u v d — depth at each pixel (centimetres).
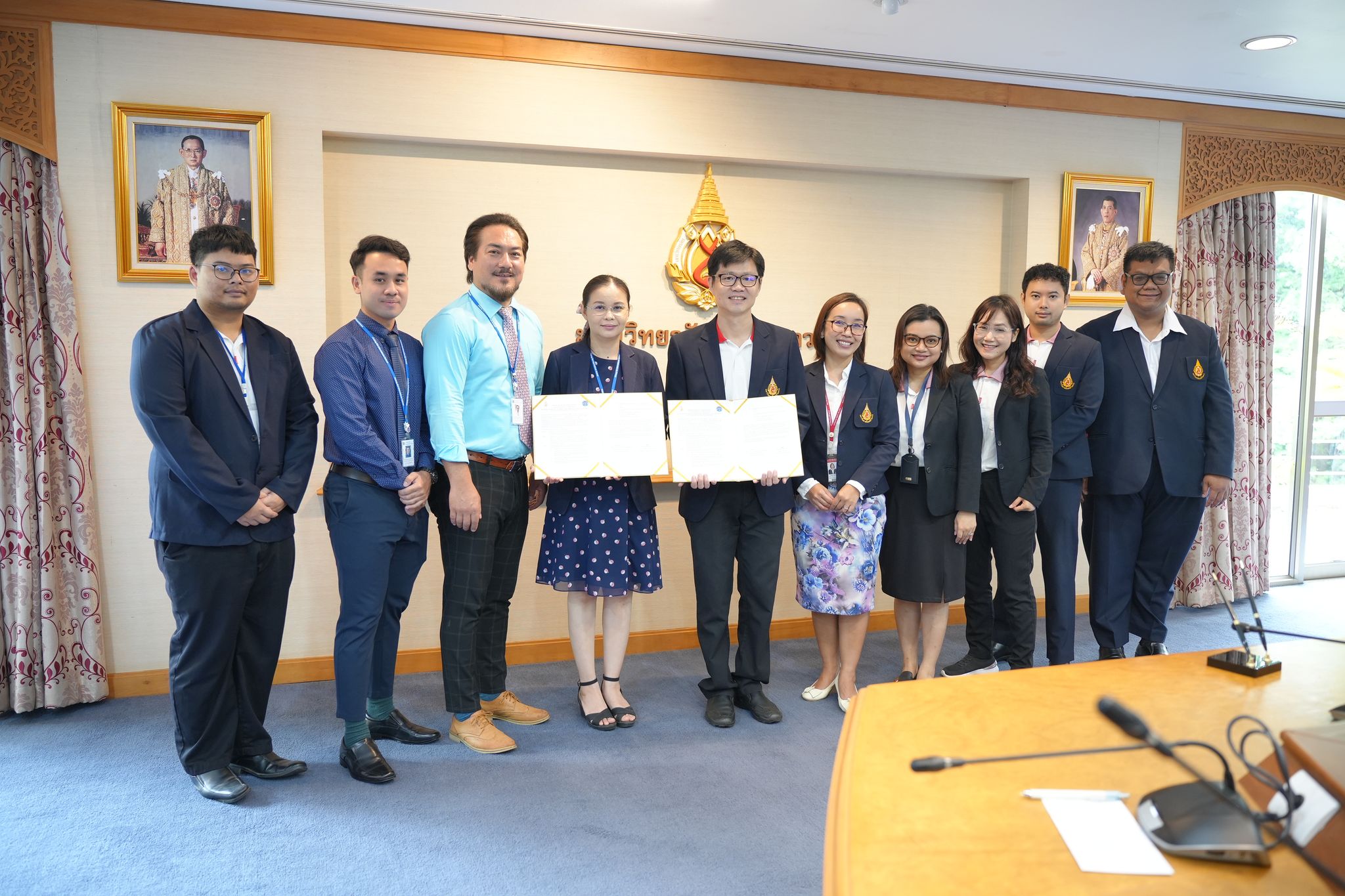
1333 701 153
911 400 358
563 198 417
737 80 421
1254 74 446
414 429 301
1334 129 520
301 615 386
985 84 457
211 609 267
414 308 402
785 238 452
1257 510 541
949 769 131
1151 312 366
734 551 352
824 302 460
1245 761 116
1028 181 473
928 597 355
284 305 374
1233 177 508
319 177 374
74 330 351
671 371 345
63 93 346
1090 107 476
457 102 388
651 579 338
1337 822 105
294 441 285
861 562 350
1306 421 571
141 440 365
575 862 245
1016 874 104
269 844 252
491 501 309
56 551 353
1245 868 105
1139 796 122
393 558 312
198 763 276
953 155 459
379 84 378
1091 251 484
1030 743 139
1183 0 352
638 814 272
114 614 367
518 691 382
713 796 284
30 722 343
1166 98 484
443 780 294
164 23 352
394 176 395
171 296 364
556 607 428
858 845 111
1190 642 456
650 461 320
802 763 309
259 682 292
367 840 255
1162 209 496
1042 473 351
